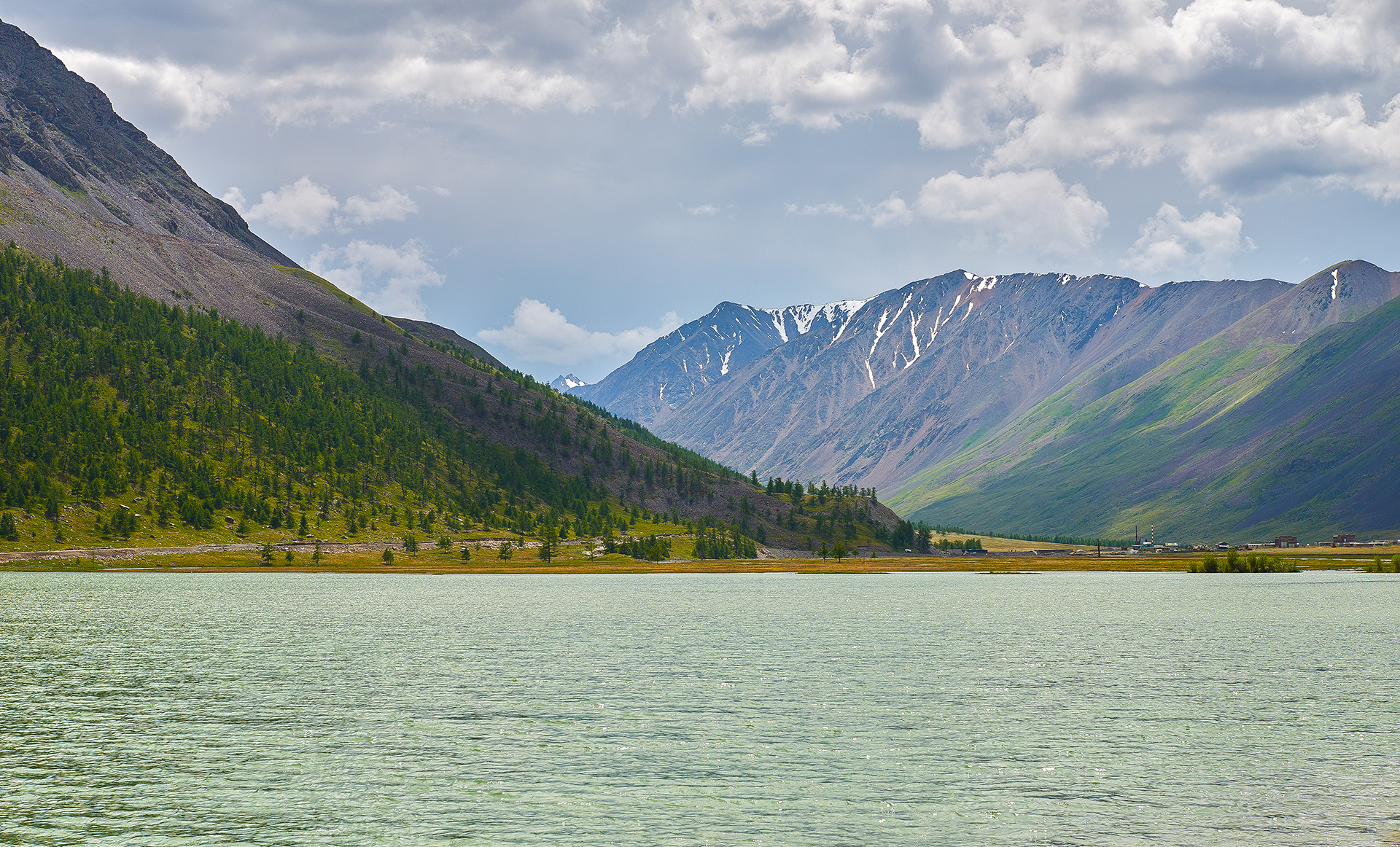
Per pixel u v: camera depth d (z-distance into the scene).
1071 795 54.03
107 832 48.34
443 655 108.00
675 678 91.94
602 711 75.50
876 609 176.25
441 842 46.97
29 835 47.91
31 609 161.88
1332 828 48.66
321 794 54.22
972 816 50.44
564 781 56.41
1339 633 131.88
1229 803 52.62
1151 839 47.28
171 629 133.88
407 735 67.31
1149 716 74.19
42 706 77.94
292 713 75.00
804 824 49.25
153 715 74.12
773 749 63.75
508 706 77.88
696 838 47.47
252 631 132.88
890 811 51.31
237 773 58.09
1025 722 71.62
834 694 83.25
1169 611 171.75
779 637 127.12
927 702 79.56
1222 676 93.56
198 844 46.75
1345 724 71.19
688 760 61.00
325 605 179.25
